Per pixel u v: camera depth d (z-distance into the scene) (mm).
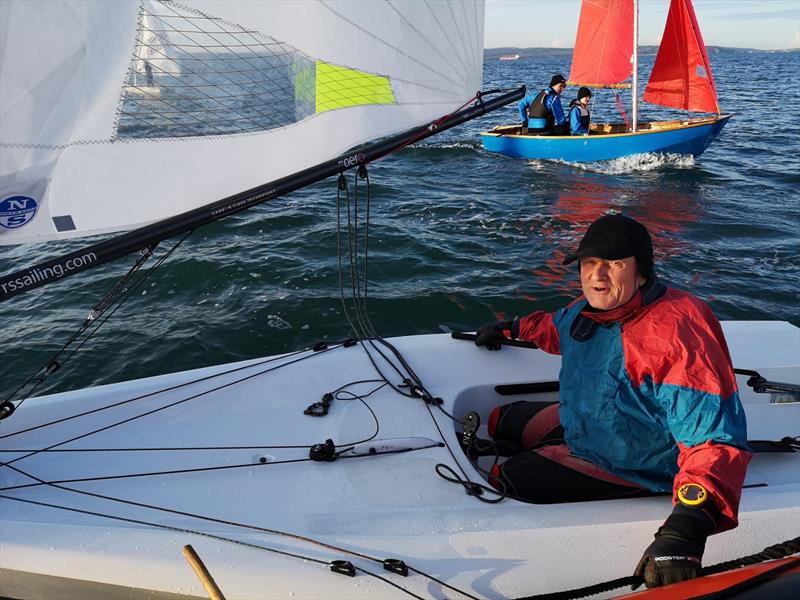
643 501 1748
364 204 7566
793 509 1749
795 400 2381
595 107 18875
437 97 2061
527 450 2074
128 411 2119
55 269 1521
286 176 1780
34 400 2150
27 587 1546
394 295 4820
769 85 32156
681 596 1246
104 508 1702
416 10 1899
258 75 1645
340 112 1836
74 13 1375
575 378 1686
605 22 11219
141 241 1597
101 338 4160
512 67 79812
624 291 1524
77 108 1438
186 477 1831
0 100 1349
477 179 9297
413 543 1581
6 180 1403
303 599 1452
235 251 5680
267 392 2229
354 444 1972
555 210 7531
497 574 1511
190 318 4430
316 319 4434
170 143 1580
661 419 1572
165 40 1505
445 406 2209
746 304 4863
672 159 10195
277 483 1810
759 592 1210
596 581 1517
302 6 1661
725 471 1355
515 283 5129
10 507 1700
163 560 1519
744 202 7895
